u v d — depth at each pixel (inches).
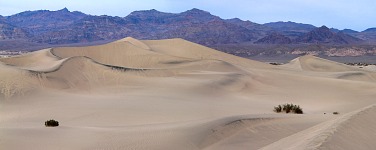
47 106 1378.0
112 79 2068.2
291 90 2176.4
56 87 1822.1
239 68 3068.4
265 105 1578.5
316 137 434.9
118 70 2170.3
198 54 4318.4
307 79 2605.8
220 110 1305.4
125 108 1272.1
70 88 1866.4
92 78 2074.3
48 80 1857.8
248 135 745.0
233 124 784.3
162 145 669.9
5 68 1907.0
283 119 876.0
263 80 2485.2
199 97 1691.7
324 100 1879.9
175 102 1454.2
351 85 2351.1
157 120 1087.6
